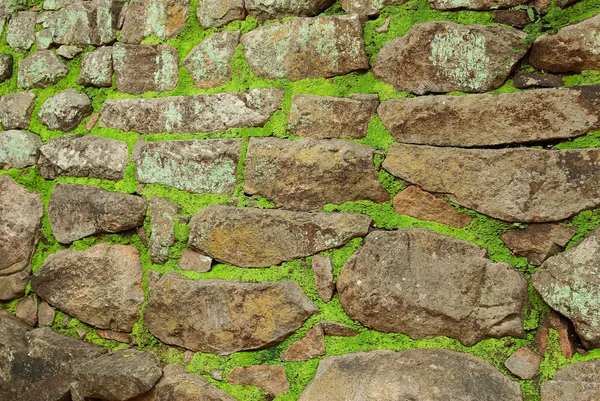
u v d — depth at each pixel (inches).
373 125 82.8
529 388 72.2
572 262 71.2
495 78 77.6
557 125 73.6
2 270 105.3
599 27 72.6
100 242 97.1
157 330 89.9
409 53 81.8
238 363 83.7
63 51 107.3
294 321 81.1
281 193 84.8
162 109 95.5
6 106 111.1
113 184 97.4
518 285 73.9
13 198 106.5
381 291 77.7
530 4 77.8
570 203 72.4
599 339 69.4
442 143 78.8
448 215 77.9
